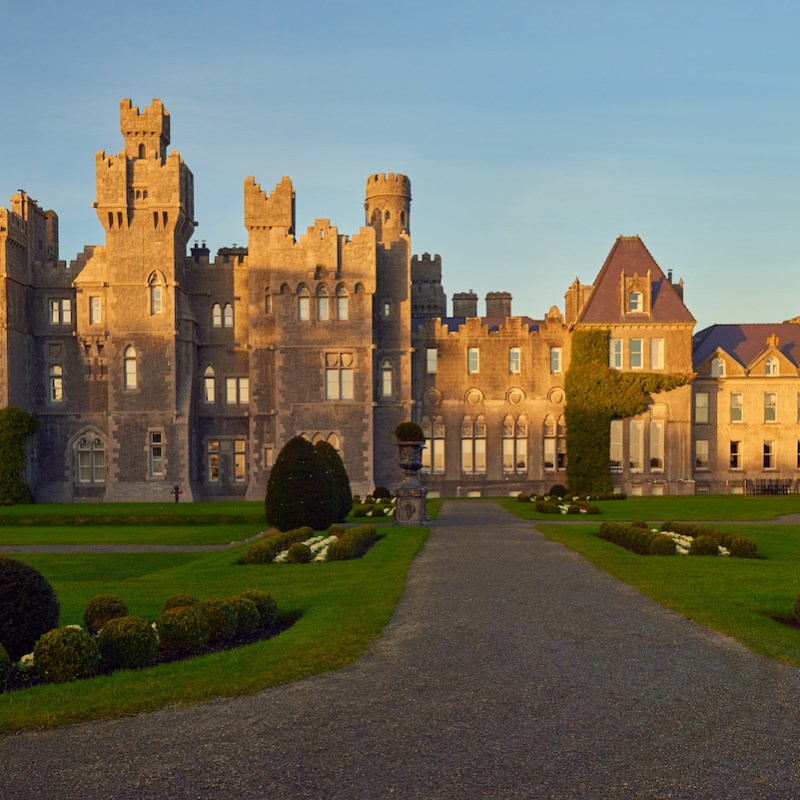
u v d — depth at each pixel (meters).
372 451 64.00
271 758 10.27
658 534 28.33
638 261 69.44
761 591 20.33
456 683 13.20
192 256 73.00
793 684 13.09
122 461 63.34
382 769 9.91
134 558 29.98
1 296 61.75
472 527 37.47
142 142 65.06
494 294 85.38
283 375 64.12
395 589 20.91
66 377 66.38
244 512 47.72
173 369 63.59
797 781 9.57
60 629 13.99
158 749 10.59
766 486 68.12
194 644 15.41
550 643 15.69
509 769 9.89
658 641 15.79
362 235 64.50
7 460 61.62
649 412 67.44
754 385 71.56
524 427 70.25
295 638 15.92
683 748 10.52
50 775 9.88
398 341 67.88
